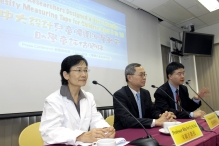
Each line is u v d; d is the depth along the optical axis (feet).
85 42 7.66
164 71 12.83
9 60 5.45
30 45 5.96
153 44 11.60
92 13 8.20
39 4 6.37
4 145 5.16
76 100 4.13
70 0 7.39
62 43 6.84
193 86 14.03
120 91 5.25
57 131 3.06
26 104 5.66
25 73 5.75
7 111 5.25
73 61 3.94
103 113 7.94
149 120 4.19
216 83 13.34
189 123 3.04
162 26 13.44
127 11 10.21
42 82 6.12
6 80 5.34
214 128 3.70
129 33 10.07
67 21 7.14
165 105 6.07
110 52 8.71
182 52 12.85
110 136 3.03
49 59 6.39
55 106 3.51
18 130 5.46
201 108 13.70
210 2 10.53
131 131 3.77
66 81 4.11
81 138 2.89
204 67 14.06
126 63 9.47
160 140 2.87
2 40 5.37
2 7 5.46
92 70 7.75
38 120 5.89
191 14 11.84
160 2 10.14
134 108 5.22
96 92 7.78
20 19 5.81
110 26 8.96
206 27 14.11
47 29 6.47
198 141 2.74
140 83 5.39
